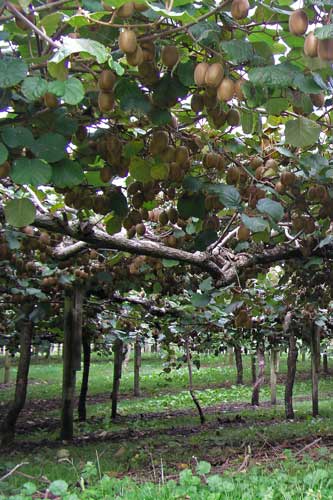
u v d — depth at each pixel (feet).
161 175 9.99
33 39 8.07
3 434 28.94
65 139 8.04
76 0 6.60
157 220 16.31
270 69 7.14
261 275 22.22
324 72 7.76
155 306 32.17
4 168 7.92
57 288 27.22
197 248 12.45
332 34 6.02
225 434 30.50
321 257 17.70
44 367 93.15
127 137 10.31
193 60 7.90
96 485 15.57
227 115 8.71
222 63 7.30
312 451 20.79
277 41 7.42
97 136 9.63
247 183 12.50
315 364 41.09
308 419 38.09
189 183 10.61
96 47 6.35
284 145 13.21
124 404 52.90
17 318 27.71
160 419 41.68
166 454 23.54
